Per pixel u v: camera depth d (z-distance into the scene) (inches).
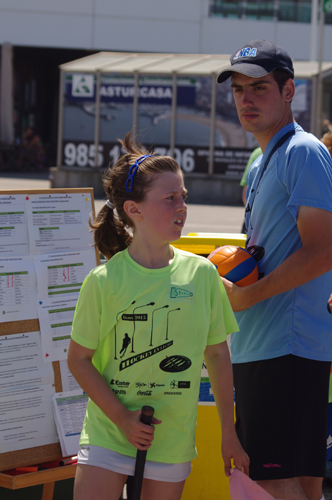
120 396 127.5
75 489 124.9
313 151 146.4
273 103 155.7
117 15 1502.2
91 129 1040.2
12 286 174.6
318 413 151.9
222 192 1030.4
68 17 1512.1
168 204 128.6
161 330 127.0
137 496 119.3
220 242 195.0
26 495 179.0
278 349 151.6
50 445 174.7
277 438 151.9
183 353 127.3
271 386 152.4
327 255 143.6
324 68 971.3
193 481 196.9
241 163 1028.5
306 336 150.9
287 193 150.9
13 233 177.2
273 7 1482.5
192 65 1039.6
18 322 174.7
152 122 1034.7
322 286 153.2
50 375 177.0
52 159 1956.2
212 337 134.0
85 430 130.8
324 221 143.3
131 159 134.2
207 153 1031.6
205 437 196.2
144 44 1504.7
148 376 126.8
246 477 127.6
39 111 1948.8
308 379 150.8
